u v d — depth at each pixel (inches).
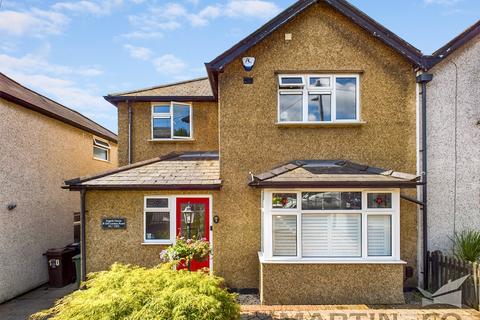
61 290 374.6
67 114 493.4
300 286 274.7
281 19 319.9
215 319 151.2
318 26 328.8
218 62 319.3
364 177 279.0
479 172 321.1
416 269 310.7
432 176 319.9
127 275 177.9
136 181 315.6
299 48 327.6
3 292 328.2
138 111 428.1
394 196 284.0
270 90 327.3
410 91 325.4
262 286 275.7
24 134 369.1
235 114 327.3
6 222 336.2
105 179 319.9
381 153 323.6
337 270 275.6
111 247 320.2
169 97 418.0
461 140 323.9
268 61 327.9
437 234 315.6
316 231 286.2
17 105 358.3
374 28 321.4
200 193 324.5
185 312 148.9
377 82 326.0
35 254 383.9
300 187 274.2
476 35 327.3
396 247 281.0
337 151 325.4
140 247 320.2
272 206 285.7
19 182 358.6
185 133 428.1
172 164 364.8
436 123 324.5
